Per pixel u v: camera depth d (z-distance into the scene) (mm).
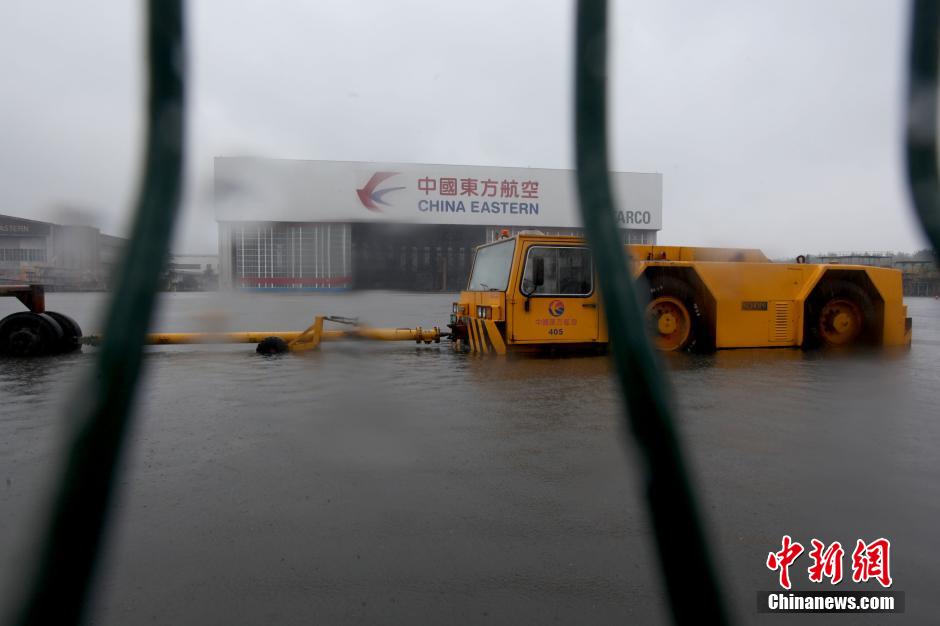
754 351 8039
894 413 4488
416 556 2320
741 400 4926
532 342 7426
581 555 2336
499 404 4766
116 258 625
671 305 7957
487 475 3162
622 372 776
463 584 2131
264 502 2809
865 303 8430
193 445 3668
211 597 2039
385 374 6180
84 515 607
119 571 2195
